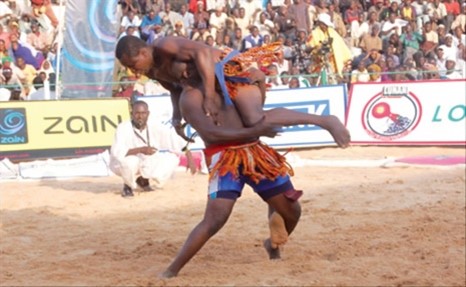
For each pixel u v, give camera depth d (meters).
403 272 10.09
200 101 9.84
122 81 26.36
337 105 25.34
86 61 24.34
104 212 15.57
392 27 31.23
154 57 9.99
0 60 26.11
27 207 16.38
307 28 30.23
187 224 14.08
